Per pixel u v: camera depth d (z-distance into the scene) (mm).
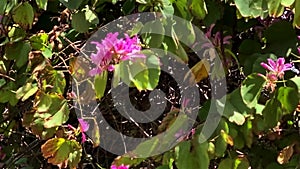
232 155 1187
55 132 1218
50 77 1233
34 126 1230
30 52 1274
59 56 1256
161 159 1234
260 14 1129
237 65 1275
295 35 1229
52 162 1192
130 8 1262
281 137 1229
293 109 1119
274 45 1242
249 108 1134
